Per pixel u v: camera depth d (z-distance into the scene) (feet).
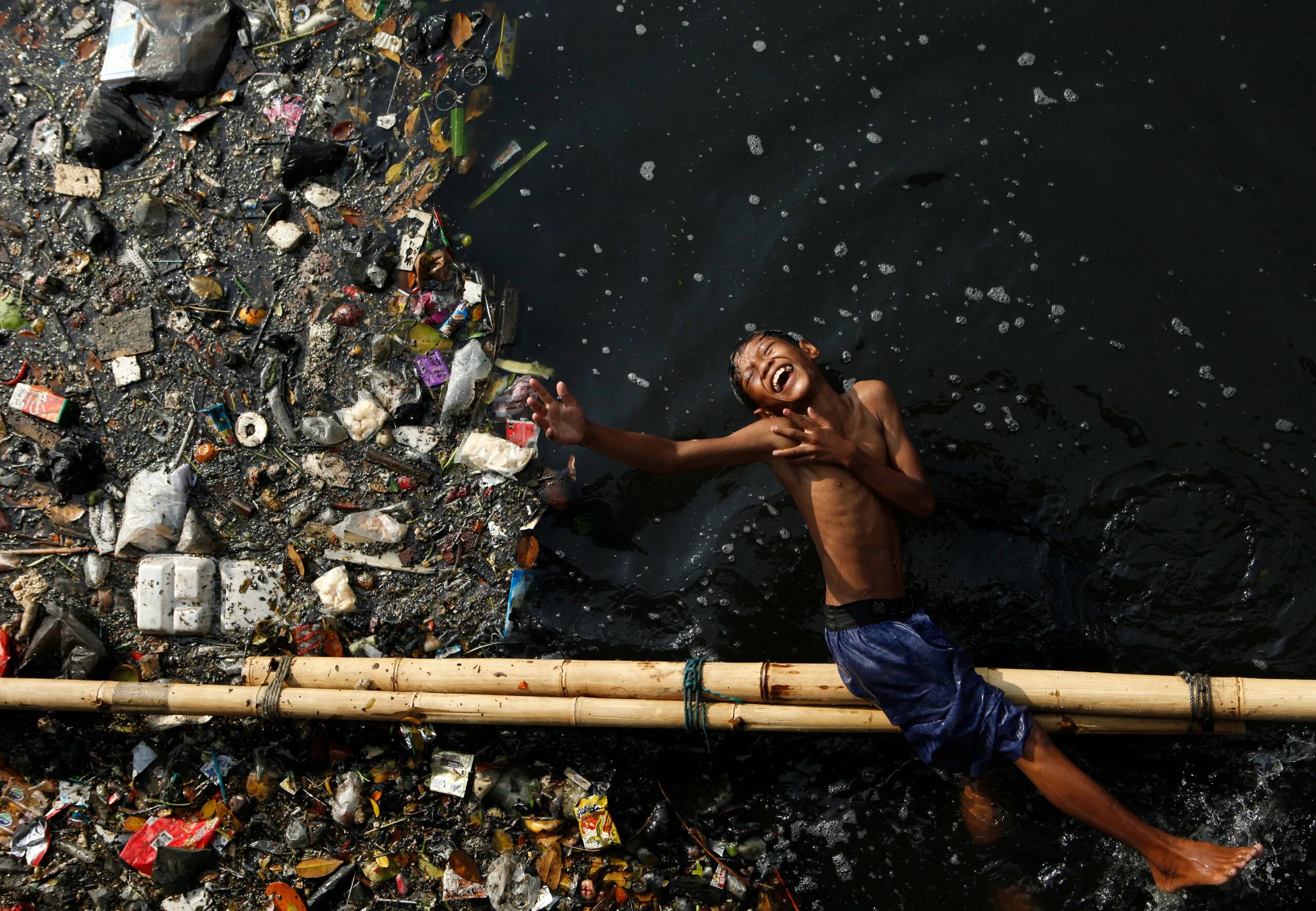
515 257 14.34
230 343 14.14
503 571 13.20
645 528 13.26
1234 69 14.01
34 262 14.55
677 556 13.12
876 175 14.17
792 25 14.97
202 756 12.75
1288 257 13.21
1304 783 11.59
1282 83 13.87
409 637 12.99
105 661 13.15
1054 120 14.12
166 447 13.85
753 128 14.60
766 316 13.76
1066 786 10.55
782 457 11.16
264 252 14.48
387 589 13.23
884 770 12.23
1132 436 12.77
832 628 11.44
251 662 12.43
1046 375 13.10
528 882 11.91
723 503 13.23
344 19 15.44
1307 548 12.17
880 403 12.01
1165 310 13.17
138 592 13.20
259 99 15.16
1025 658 12.39
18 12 15.61
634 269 14.19
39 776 12.78
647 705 11.73
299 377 13.99
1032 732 10.69
